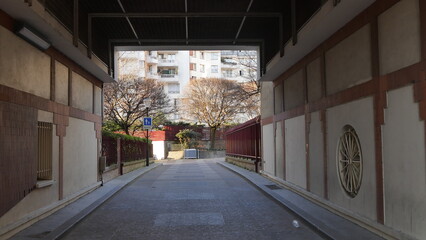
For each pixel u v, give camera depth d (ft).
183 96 187.01
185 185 51.88
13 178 23.20
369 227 22.62
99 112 48.29
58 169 31.86
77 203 34.58
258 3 38.01
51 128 30.37
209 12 39.04
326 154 30.30
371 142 22.52
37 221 26.50
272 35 44.16
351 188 26.21
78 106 38.78
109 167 54.13
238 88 130.52
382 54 21.15
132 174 67.26
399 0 19.36
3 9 22.36
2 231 21.16
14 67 24.02
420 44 17.53
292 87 40.68
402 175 19.07
